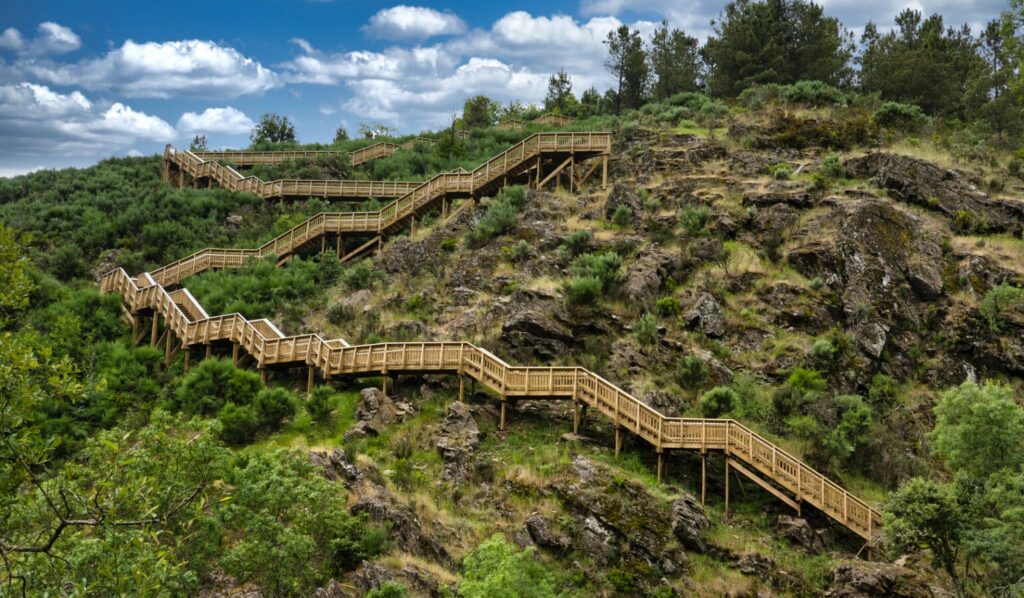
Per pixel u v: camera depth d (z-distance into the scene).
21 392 11.31
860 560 22.67
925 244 35.28
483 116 85.69
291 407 28.23
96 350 33.34
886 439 27.94
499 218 38.28
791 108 49.34
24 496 13.55
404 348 29.48
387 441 26.64
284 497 18.89
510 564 17.22
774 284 33.50
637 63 71.19
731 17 63.66
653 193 40.50
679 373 29.58
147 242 45.78
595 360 29.92
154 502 15.15
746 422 27.83
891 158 39.41
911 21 67.00
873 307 32.53
